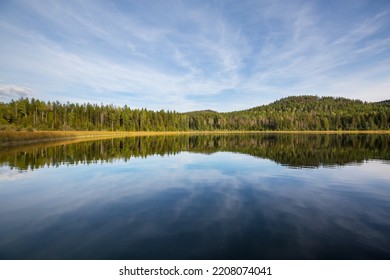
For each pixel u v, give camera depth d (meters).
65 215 11.42
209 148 45.72
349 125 152.12
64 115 106.56
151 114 145.88
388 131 134.25
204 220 10.63
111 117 122.50
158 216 11.18
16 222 10.59
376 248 8.12
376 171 21.86
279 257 7.61
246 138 83.56
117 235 9.22
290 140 66.62
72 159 29.64
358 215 11.16
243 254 7.79
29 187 16.66
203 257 7.63
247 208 12.21
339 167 24.05
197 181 18.31
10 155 32.03
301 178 19.16
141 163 27.17
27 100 106.75
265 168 23.69
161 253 7.89
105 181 18.39
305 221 10.44
